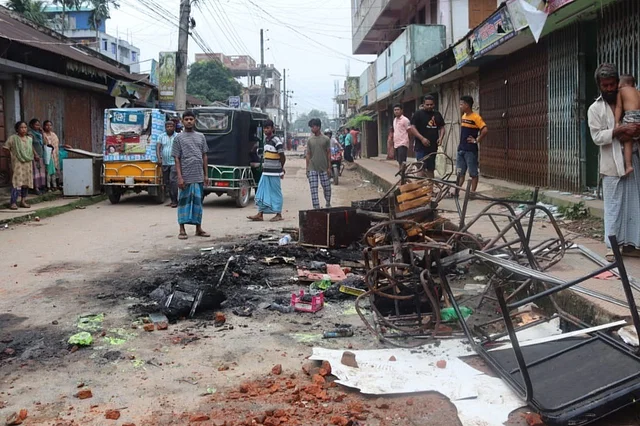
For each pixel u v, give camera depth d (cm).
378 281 525
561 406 318
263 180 1090
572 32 986
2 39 1307
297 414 340
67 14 6225
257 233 950
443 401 351
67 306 556
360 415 337
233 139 1299
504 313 329
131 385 385
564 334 407
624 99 525
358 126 3941
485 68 1462
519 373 365
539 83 1138
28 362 424
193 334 480
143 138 1384
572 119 1000
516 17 1009
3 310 545
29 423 336
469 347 422
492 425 320
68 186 1466
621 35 818
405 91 2262
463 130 970
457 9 1952
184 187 899
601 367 351
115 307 551
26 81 1574
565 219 849
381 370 388
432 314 476
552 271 542
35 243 881
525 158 1218
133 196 1605
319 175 1066
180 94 1866
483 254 427
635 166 539
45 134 1496
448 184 575
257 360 425
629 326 392
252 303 559
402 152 1244
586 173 991
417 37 1970
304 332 483
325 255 742
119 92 1967
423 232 517
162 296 546
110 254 793
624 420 328
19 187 1223
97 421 337
